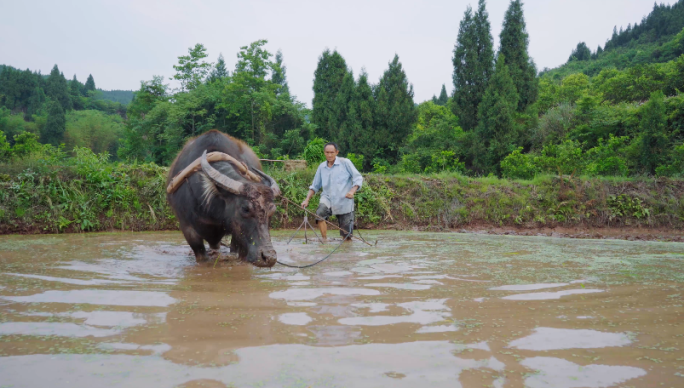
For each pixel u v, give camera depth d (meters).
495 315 2.93
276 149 35.88
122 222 9.59
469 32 32.97
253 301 3.27
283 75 67.81
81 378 1.94
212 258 5.47
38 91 137.25
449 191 11.71
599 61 107.88
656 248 6.91
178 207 5.33
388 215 11.16
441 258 5.45
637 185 11.69
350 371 2.02
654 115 17.95
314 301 3.28
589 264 5.03
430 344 2.38
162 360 2.15
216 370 2.03
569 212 11.14
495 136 27.02
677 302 3.29
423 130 33.56
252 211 4.47
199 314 2.93
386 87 35.16
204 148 5.62
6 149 17.27
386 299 3.33
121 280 4.00
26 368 2.04
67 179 9.57
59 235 8.44
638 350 2.31
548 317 2.89
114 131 108.62
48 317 2.83
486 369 2.05
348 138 34.00
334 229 10.19
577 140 23.45
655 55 88.31
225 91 37.34
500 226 11.20
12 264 4.75
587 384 1.90
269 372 2.01
